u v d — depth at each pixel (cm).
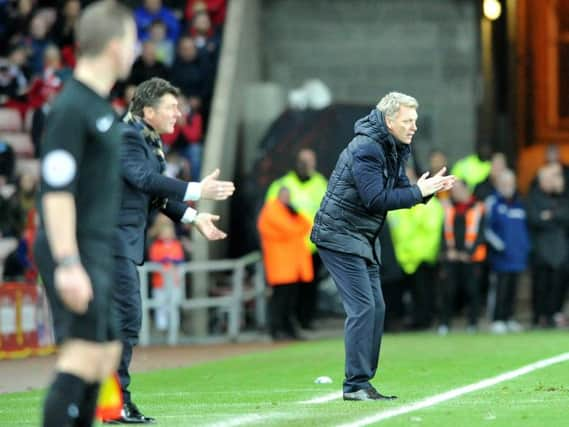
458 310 6688
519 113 8131
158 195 2750
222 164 6700
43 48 6919
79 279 1819
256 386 3697
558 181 6372
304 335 6241
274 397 3309
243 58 7362
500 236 6238
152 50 6881
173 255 6003
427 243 6150
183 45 7044
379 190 2970
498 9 7731
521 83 8131
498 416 2714
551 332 5975
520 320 6869
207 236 2888
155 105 2841
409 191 2967
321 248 3056
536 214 6309
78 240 1938
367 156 2991
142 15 7188
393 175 3047
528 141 8131
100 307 1922
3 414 3064
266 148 6756
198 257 6275
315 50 7969
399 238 6141
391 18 7900
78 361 1917
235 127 7112
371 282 3095
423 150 7794
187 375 4184
